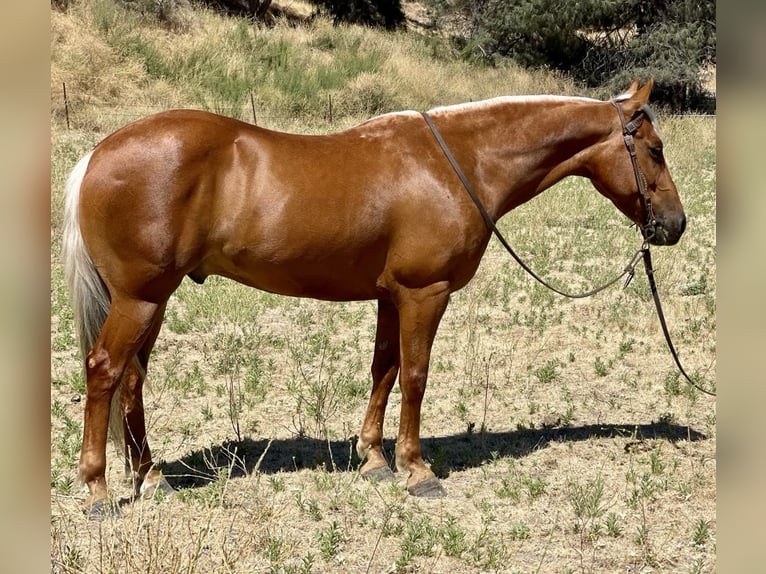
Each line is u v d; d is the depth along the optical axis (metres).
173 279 4.42
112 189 4.24
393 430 6.06
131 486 4.88
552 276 10.30
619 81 30.27
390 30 35.81
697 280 10.17
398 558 4.29
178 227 4.33
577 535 4.61
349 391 6.62
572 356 7.62
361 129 4.89
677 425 6.25
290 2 38.00
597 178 5.21
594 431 6.10
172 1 24.41
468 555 4.35
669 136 20.47
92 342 4.48
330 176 4.61
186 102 20.52
